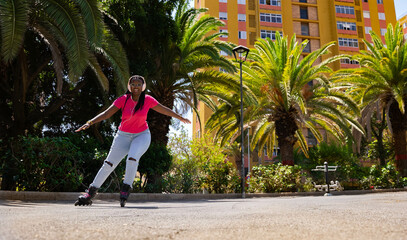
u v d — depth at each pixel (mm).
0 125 11500
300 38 48562
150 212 2393
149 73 12641
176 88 15195
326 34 48938
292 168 16516
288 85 18016
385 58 19094
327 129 22703
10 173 7273
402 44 20688
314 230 1268
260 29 46188
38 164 7605
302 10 49438
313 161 28375
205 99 19094
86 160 8977
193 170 13109
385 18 51125
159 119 13812
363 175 22359
